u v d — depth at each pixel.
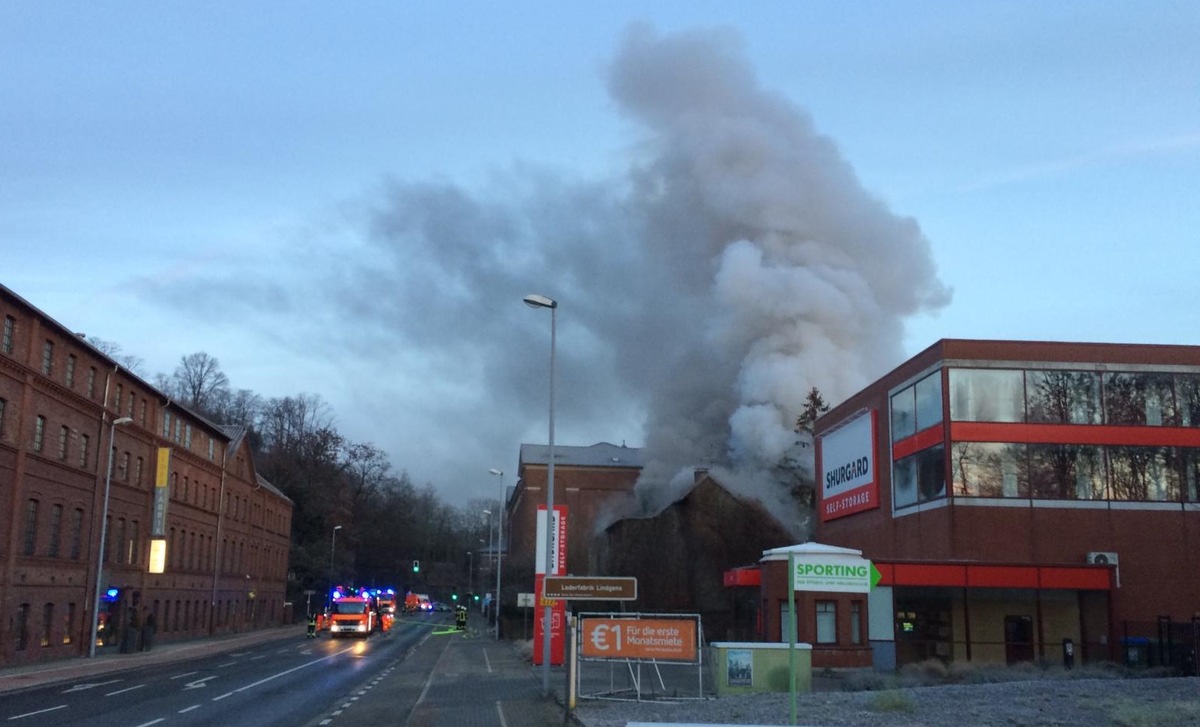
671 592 55.56
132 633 41.00
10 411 33.75
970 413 32.66
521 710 19.34
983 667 26.94
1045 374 33.03
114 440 43.84
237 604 65.81
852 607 28.70
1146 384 33.03
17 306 34.25
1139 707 14.02
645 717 15.96
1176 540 31.86
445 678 28.11
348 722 17.88
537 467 82.75
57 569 37.34
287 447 91.19
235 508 65.25
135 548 46.44
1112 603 30.66
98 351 40.59
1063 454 32.44
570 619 17.67
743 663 20.20
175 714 19.20
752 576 34.84
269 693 23.89
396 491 123.62
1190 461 32.53
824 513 45.75
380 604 78.81
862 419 40.41
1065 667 27.45
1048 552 31.72
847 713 15.03
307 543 88.12
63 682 27.59
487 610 85.81
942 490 32.66
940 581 29.61
